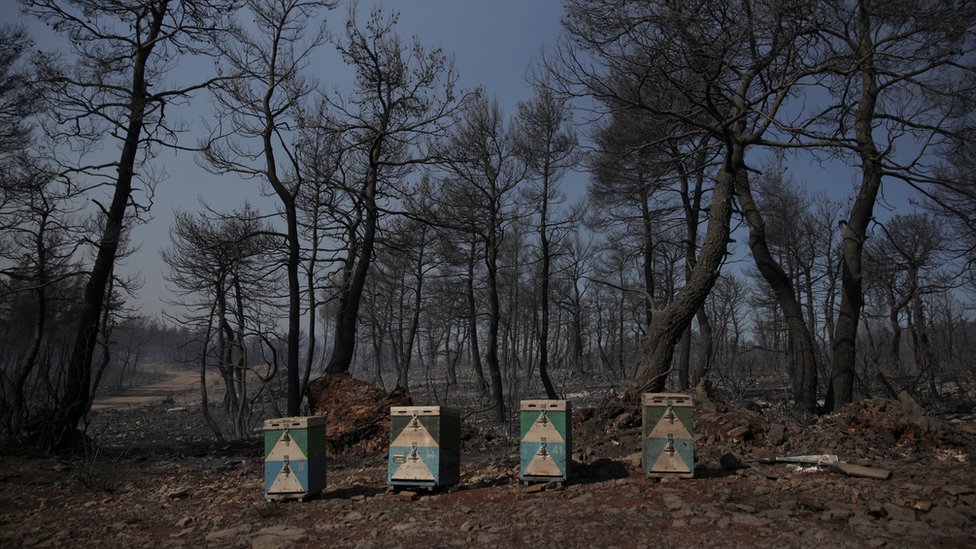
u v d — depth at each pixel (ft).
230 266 82.79
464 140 85.81
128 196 59.57
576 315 145.48
